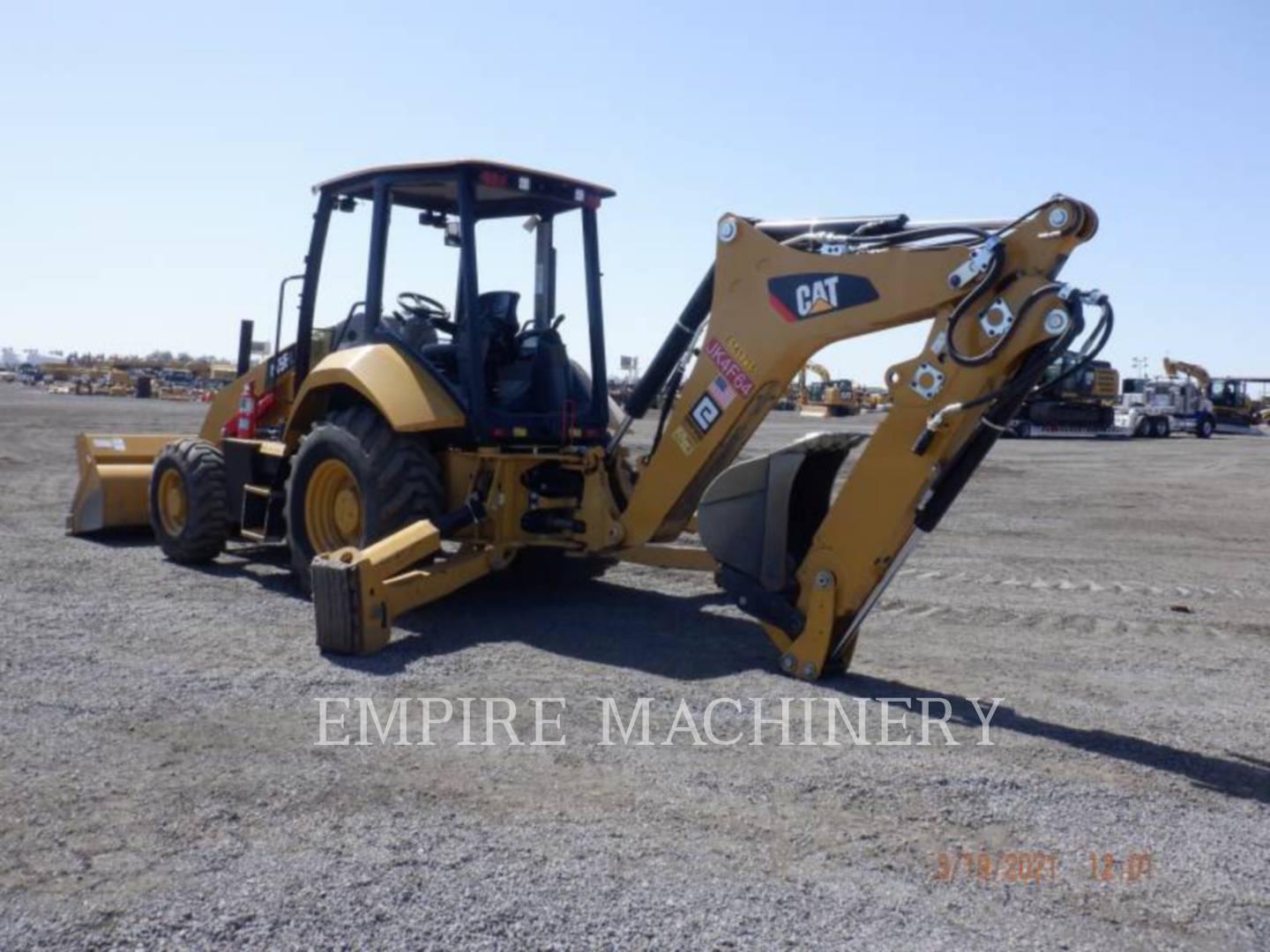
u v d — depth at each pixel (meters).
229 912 3.39
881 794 4.45
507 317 7.96
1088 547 12.20
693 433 6.73
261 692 5.54
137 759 4.62
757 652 6.59
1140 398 45.50
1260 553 12.24
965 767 4.79
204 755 4.69
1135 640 7.52
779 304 6.23
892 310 5.74
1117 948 3.36
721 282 6.51
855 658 6.63
